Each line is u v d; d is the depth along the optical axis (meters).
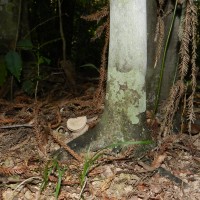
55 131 1.06
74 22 2.95
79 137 0.94
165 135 0.97
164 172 0.86
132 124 0.89
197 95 1.32
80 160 0.88
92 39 1.04
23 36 1.53
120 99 0.88
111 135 0.90
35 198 0.80
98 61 2.77
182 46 0.88
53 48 2.63
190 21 0.88
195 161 0.94
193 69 0.89
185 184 0.83
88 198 0.80
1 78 1.29
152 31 1.03
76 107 1.19
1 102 1.28
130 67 0.86
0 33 1.44
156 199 0.79
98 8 2.99
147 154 0.91
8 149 0.99
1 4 1.43
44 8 2.64
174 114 1.05
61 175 0.78
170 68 1.08
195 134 1.06
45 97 1.41
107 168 0.88
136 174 0.86
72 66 1.56
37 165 0.90
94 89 1.46
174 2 1.01
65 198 0.80
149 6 1.01
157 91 1.02
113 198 0.79
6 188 0.83
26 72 1.45
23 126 1.07
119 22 0.83
